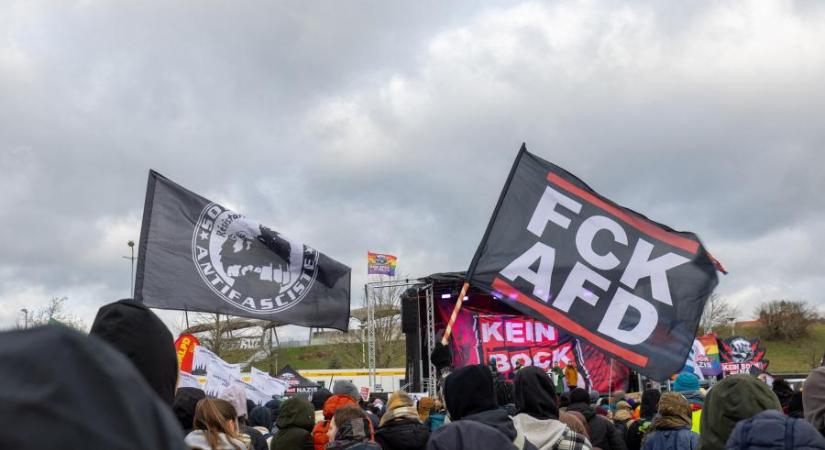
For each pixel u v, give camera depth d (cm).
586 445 429
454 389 373
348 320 898
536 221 671
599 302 650
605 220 666
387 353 4953
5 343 76
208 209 853
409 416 543
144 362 230
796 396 603
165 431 85
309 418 612
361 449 482
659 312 640
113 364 82
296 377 1897
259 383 1405
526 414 447
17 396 72
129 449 77
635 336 637
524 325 1962
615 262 655
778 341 6869
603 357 1948
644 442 551
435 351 658
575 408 720
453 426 287
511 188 680
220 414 399
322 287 888
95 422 76
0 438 70
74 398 75
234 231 862
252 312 847
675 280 645
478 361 1922
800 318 6838
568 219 670
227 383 1039
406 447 528
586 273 656
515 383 464
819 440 320
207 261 841
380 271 2698
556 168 682
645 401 791
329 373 2911
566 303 652
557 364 1939
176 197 845
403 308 2062
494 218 674
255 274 860
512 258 664
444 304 2012
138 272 810
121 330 229
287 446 596
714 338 2283
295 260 879
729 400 370
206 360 1036
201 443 384
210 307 830
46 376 75
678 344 630
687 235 654
